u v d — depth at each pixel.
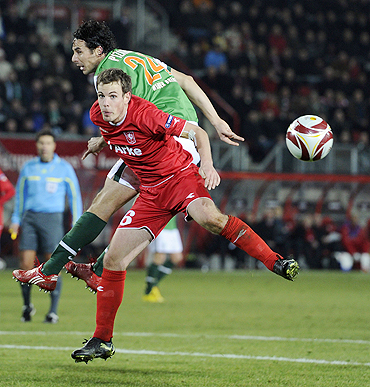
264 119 87.62
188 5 101.56
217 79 89.38
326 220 81.62
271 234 77.44
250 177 79.12
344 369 19.66
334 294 50.03
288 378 18.19
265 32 102.00
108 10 98.81
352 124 93.75
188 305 40.78
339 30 106.81
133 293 49.44
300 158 19.53
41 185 32.94
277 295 48.75
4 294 47.00
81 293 49.56
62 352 22.62
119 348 23.78
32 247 33.09
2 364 20.12
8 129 74.69
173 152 18.58
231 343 25.16
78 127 80.75
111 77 17.42
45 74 84.62
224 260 79.31
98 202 19.75
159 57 94.25
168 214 18.94
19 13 95.25
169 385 17.20
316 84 98.62
